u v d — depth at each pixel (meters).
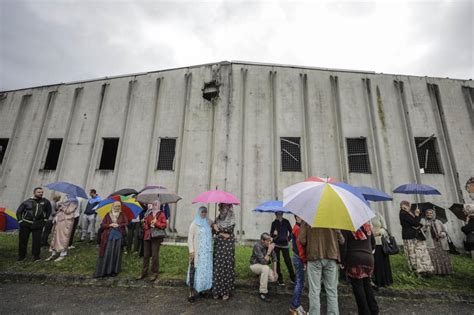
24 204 5.88
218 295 4.19
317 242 3.15
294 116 9.52
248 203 8.62
